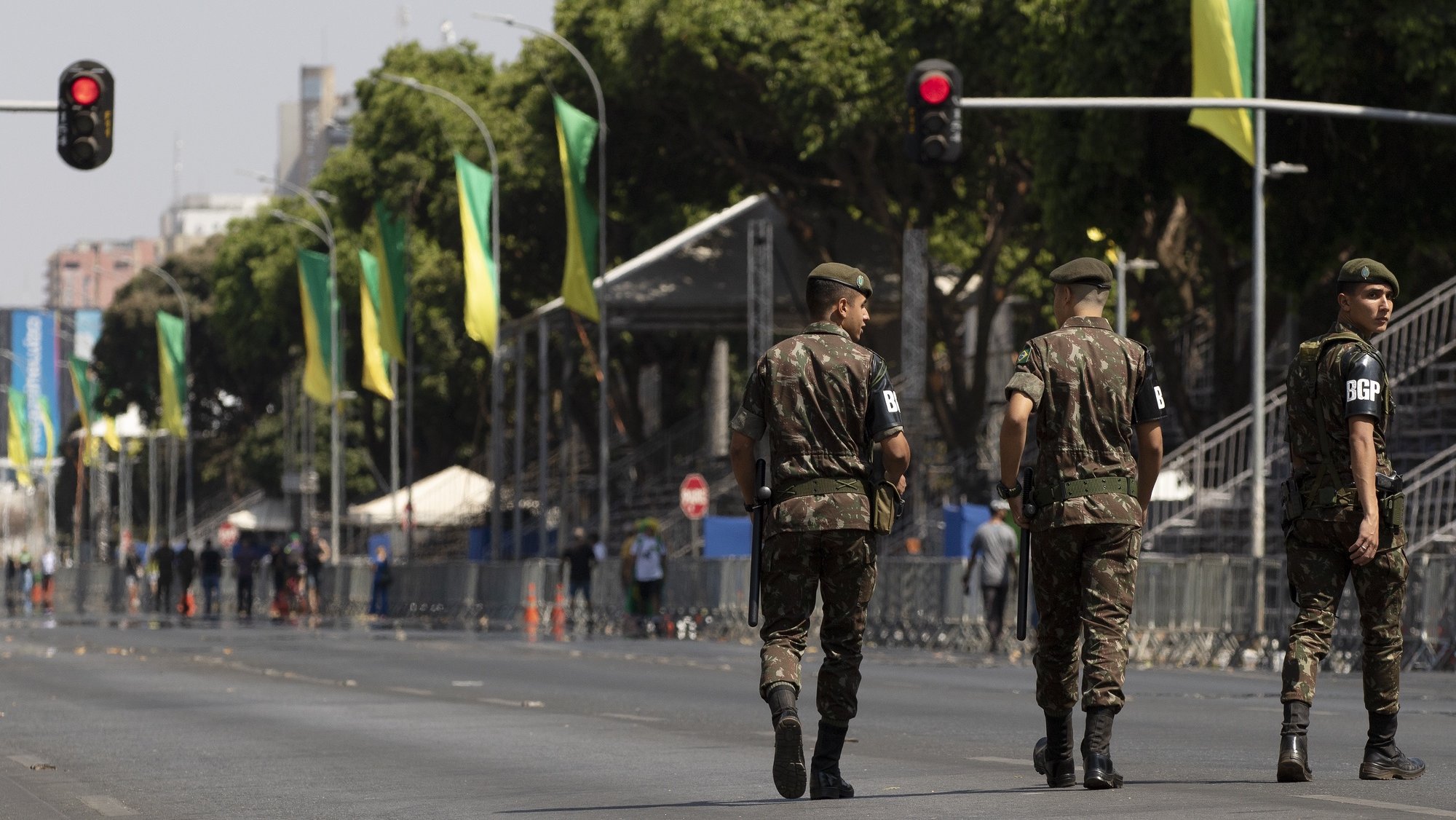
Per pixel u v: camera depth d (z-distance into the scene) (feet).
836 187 517.55
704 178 565.53
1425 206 363.76
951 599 314.76
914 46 444.14
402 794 103.55
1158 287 482.28
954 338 492.95
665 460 629.51
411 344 625.41
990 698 182.91
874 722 151.94
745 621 364.99
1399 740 128.67
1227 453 350.43
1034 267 552.82
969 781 100.12
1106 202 375.66
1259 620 257.96
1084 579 89.86
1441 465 329.52
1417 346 364.38
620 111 540.11
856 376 87.86
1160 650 273.54
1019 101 231.50
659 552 394.73
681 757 121.60
